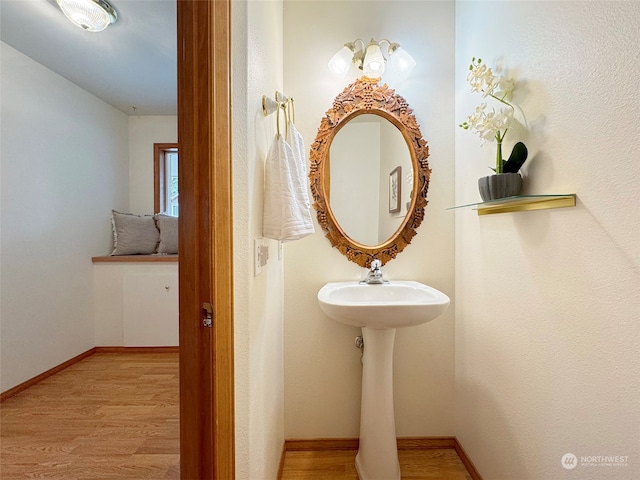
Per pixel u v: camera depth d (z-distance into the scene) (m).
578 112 0.79
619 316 0.69
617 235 0.69
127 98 2.84
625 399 0.68
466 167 1.41
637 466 0.65
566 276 0.83
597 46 0.73
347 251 1.53
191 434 0.72
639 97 0.64
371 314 1.10
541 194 0.92
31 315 2.15
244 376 0.84
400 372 1.54
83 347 2.60
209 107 0.71
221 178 0.74
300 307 1.54
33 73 2.19
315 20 1.54
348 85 1.54
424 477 1.34
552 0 0.87
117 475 1.33
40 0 1.61
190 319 0.72
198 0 0.71
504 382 1.11
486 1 1.23
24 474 1.33
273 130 1.17
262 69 1.02
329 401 1.54
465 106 1.42
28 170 2.15
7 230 2.01
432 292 1.29
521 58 1.01
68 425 1.68
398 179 1.54
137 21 1.75
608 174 0.71
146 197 3.28
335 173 1.55
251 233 0.86
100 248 2.84
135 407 1.85
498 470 1.15
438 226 1.54
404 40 1.53
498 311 1.15
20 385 2.05
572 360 0.81
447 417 1.54
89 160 2.72
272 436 1.20
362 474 1.30
